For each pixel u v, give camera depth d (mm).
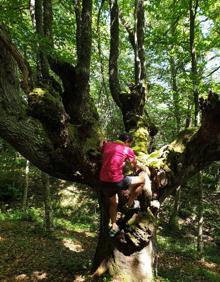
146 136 4754
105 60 9055
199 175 7906
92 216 10664
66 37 6602
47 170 4109
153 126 5086
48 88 3416
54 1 7301
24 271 4750
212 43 8008
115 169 3195
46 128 3398
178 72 10805
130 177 3289
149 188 3857
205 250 8953
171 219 10211
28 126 3863
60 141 3508
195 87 7043
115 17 5426
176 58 10039
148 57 10141
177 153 4133
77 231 8742
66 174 4148
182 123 12023
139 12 5566
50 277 4473
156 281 4238
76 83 3992
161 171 4031
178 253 8180
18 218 8930
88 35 3992
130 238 3838
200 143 4105
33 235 7191
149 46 8258
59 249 6336
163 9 8117
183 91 9516
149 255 4078
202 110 3697
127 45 10102
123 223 3867
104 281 3902
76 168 3980
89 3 3996
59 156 3941
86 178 4172
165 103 10508
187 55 8742
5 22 5359
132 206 3742
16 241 6449
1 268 4879
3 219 8711
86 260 5438
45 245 6492
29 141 3869
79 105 4016
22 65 3406
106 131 9914
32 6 5215
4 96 3740
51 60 4410
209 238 9891
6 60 3639
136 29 5406
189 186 11773
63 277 4414
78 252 6367
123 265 3957
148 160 4168
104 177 3236
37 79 3662
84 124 3930
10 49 3338
